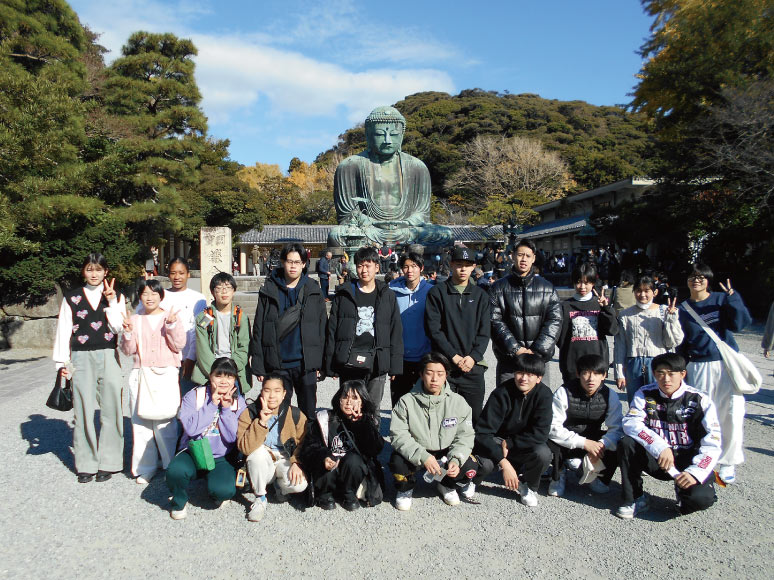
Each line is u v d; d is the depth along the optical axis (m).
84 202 10.67
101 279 4.80
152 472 4.72
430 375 4.22
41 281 11.41
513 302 4.93
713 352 4.76
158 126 20.00
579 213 30.69
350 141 56.34
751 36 14.30
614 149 42.84
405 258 5.27
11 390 8.07
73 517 4.03
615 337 5.38
